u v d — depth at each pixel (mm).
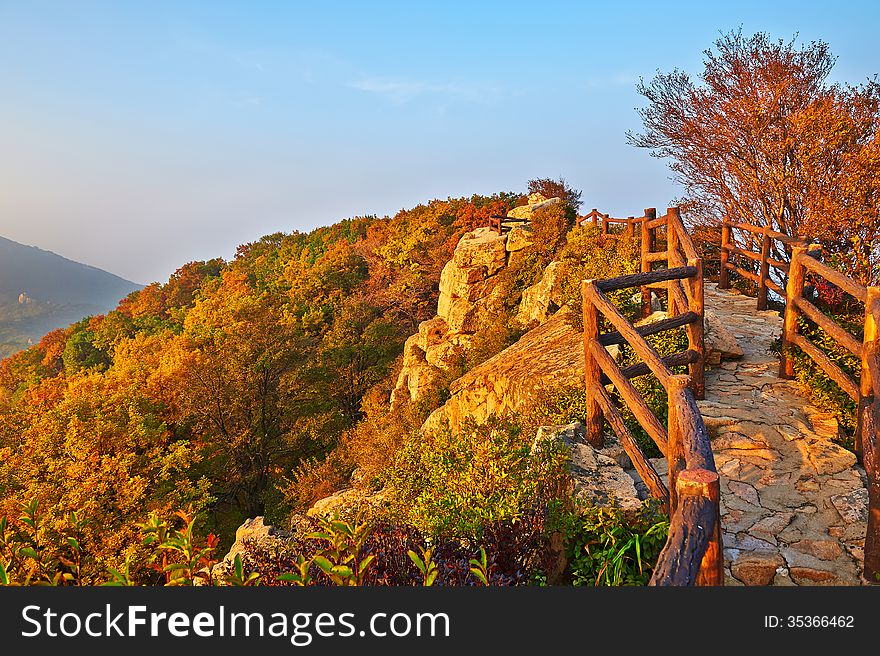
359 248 57031
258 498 25625
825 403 5836
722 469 5008
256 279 74875
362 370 37875
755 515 4340
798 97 11695
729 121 12398
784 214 11867
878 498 3572
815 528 4129
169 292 84125
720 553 2238
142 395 26797
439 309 29609
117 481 20156
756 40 12312
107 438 22906
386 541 3633
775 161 11734
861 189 10094
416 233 47938
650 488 4227
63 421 24531
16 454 24312
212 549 2922
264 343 29859
